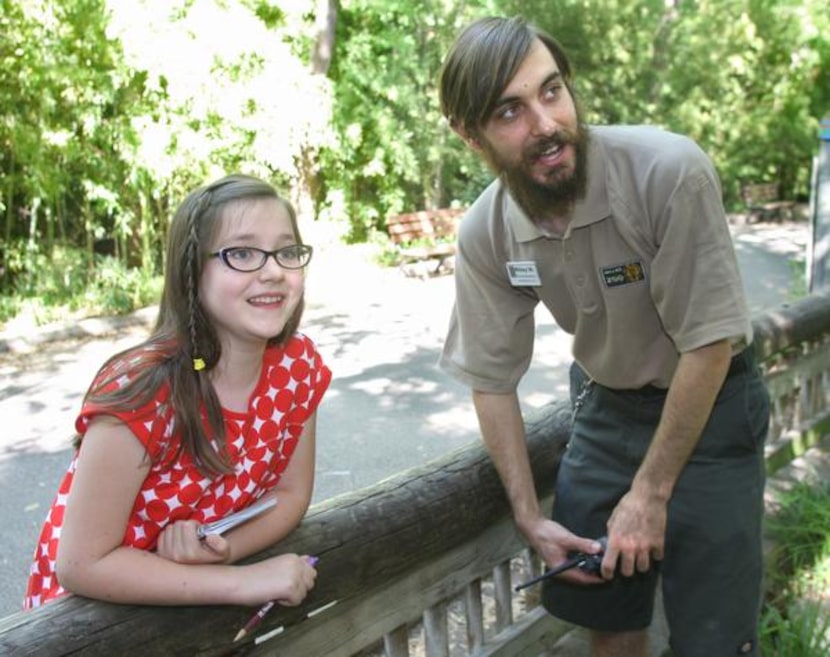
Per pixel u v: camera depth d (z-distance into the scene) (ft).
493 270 6.36
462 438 17.31
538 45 5.27
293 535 5.20
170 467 4.43
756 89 57.98
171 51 27.89
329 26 36.37
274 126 30.89
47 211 30.17
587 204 5.55
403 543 5.80
